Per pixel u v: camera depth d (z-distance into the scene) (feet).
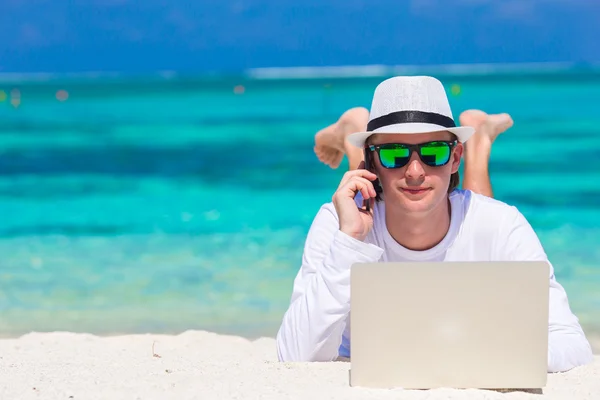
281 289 30.99
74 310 28.81
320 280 13.29
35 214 47.65
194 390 10.57
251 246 38.42
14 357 14.53
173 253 37.24
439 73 232.73
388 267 10.62
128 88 196.44
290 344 13.50
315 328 13.19
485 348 10.58
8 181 61.05
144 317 27.84
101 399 10.17
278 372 11.89
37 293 31.07
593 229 40.70
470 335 10.58
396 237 13.89
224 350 17.48
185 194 54.13
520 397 10.26
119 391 10.53
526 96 138.10
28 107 141.59
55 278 33.19
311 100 149.38
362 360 10.70
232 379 11.31
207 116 117.60
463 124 20.39
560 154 67.62
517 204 48.06
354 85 188.55
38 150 80.43
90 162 71.05
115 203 51.16
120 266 34.99
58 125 108.37
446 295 10.57
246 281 32.17
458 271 10.56
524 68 276.00
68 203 51.39
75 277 33.27
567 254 35.47
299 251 37.14
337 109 128.67
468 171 20.16
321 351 13.37
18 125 108.88
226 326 26.58
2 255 37.42
